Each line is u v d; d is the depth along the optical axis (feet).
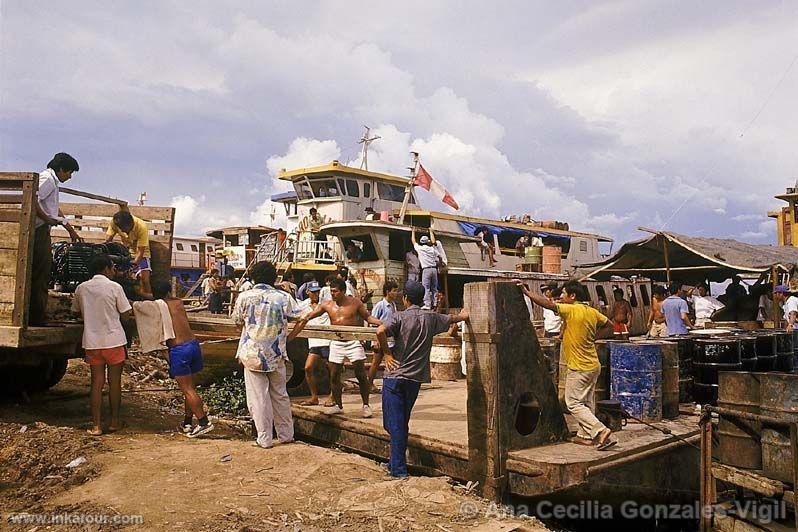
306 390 28.63
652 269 57.36
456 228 70.64
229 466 19.29
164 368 38.06
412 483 17.63
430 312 19.22
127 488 17.15
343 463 19.60
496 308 17.53
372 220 65.05
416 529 14.69
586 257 89.56
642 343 21.77
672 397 21.66
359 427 22.33
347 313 24.47
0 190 21.45
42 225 22.24
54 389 29.37
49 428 22.09
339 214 73.72
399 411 19.07
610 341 22.63
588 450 17.61
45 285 22.50
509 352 17.72
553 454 17.10
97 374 22.68
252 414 21.83
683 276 64.80
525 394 19.47
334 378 24.04
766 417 16.08
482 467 17.65
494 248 75.31
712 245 49.60
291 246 71.26
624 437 19.03
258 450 21.01
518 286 18.11
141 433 23.59
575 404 18.29
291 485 17.71
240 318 22.27
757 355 27.09
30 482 17.58
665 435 19.20
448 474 19.21
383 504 16.15
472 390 17.97
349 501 16.44
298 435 25.50
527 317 18.26
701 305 49.32
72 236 26.17
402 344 19.16
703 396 24.09
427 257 58.08
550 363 23.93
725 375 17.90
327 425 24.04
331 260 68.44
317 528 14.62
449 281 68.95
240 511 15.60
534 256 75.82
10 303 20.66
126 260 26.66
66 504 15.93
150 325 23.70
